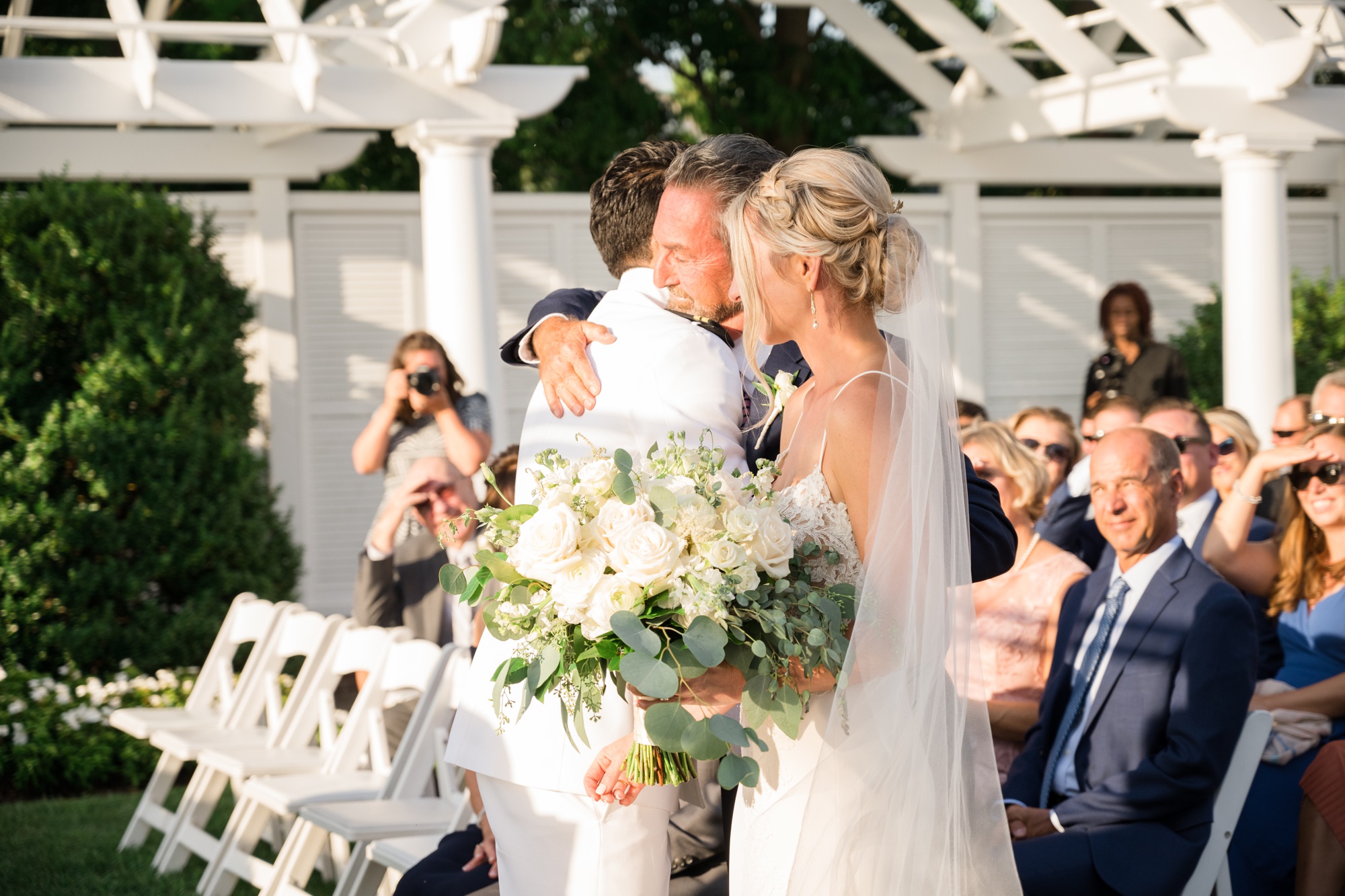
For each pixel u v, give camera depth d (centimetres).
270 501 727
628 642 199
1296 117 763
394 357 579
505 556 219
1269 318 779
